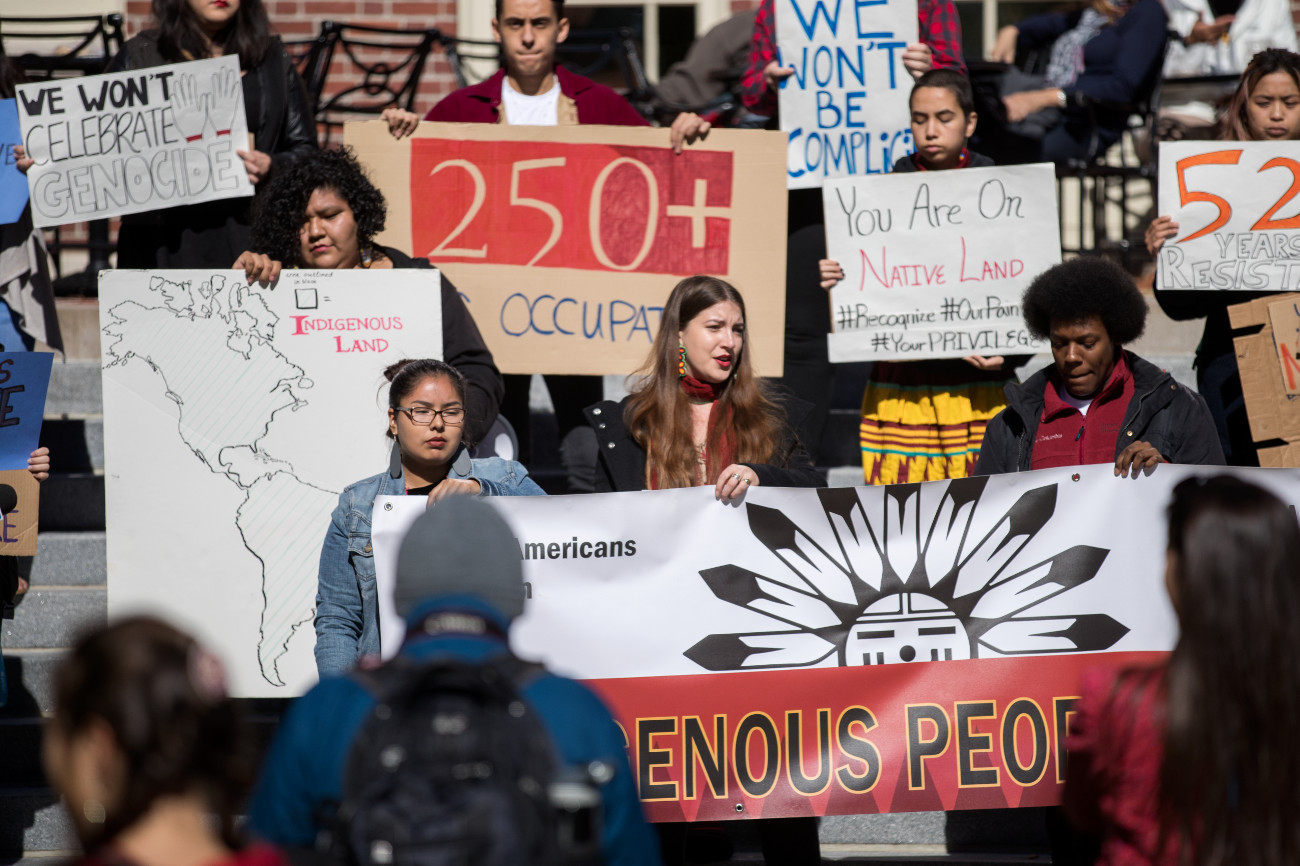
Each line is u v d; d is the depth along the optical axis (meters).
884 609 7.68
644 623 7.64
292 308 8.70
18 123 10.14
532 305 10.65
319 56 15.06
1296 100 9.79
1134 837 4.69
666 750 7.62
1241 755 4.50
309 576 8.53
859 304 10.37
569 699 4.18
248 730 3.76
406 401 7.36
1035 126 14.22
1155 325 13.87
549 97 11.03
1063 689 7.58
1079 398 8.02
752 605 7.67
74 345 13.52
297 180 8.92
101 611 10.38
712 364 8.06
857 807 7.59
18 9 18.58
